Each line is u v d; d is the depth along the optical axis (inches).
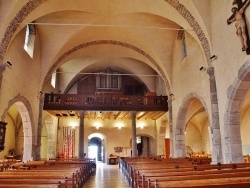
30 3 448.5
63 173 270.1
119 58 890.1
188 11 468.8
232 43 377.7
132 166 369.1
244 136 733.3
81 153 766.5
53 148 885.2
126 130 1012.5
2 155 745.6
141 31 645.9
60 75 927.0
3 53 414.9
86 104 716.0
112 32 668.1
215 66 435.2
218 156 409.1
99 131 995.3
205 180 179.5
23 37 522.0
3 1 414.6
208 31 446.9
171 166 345.4
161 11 521.3
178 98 646.5
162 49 681.0
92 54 772.6
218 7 423.5
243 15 341.4
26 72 543.2
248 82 359.6
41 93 642.8
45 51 637.9
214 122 422.6
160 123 941.8
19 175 237.6
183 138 650.2
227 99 392.8
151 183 193.3
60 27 616.7
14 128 832.9
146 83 944.3
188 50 581.0
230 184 169.5
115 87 951.6
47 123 879.1
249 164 324.2
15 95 482.9
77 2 515.8
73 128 972.6
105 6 541.3
